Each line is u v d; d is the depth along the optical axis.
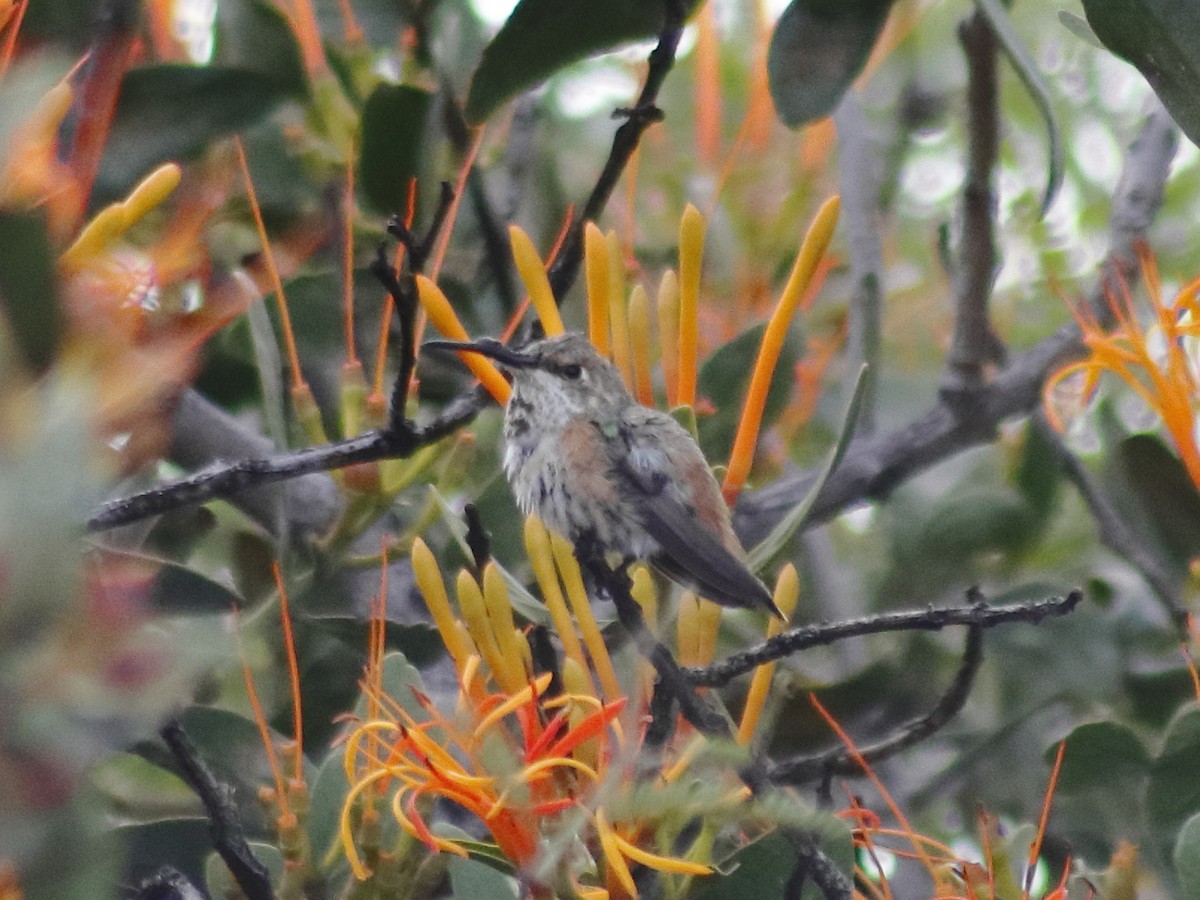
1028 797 9.49
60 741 2.72
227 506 9.56
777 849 6.47
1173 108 6.80
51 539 2.74
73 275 5.39
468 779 5.72
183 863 7.59
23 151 5.01
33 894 2.78
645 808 5.59
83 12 7.44
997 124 9.52
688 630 6.88
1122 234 10.50
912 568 10.40
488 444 10.23
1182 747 7.59
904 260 13.14
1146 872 7.96
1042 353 10.16
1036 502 10.34
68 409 2.88
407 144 9.02
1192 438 7.19
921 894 9.15
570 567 6.31
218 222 8.90
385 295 9.36
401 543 8.45
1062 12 7.82
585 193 11.83
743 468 7.16
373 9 9.97
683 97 12.73
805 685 9.36
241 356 9.84
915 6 13.16
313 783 7.10
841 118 10.80
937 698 9.65
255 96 8.23
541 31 7.56
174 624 3.91
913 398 11.87
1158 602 9.93
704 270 11.25
